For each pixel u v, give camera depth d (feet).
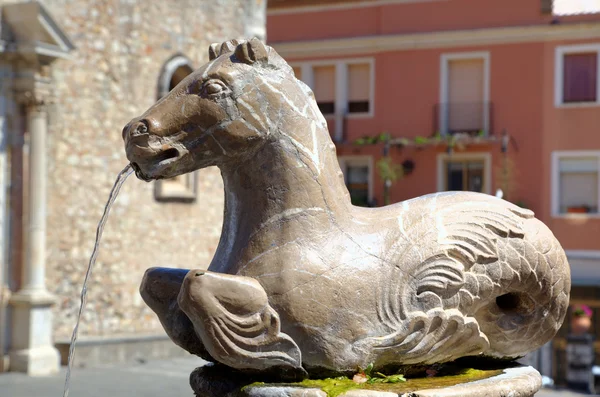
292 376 9.60
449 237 10.03
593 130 78.23
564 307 10.93
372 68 84.17
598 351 72.59
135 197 44.37
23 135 38.01
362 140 82.94
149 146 9.64
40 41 37.27
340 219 9.87
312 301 9.41
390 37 83.10
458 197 10.52
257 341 9.32
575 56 78.74
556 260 10.64
